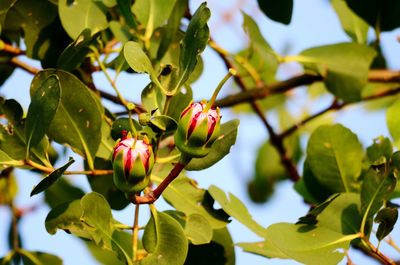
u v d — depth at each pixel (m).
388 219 1.21
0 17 1.26
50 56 1.27
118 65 1.26
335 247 1.22
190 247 1.27
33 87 1.20
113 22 1.28
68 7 1.25
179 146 1.14
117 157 1.14
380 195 1.22
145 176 1.14
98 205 1.17
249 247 1.27
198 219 1.23
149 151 1.14
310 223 1.23
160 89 1.18
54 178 1.16
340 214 1.23
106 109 1.25
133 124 1.18
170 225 1.18
